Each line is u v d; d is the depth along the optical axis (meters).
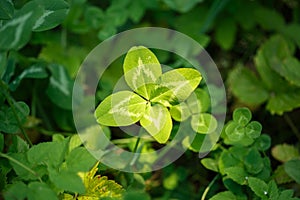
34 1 0.29
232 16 0.44
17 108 0.32
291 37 0.43
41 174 0.29
